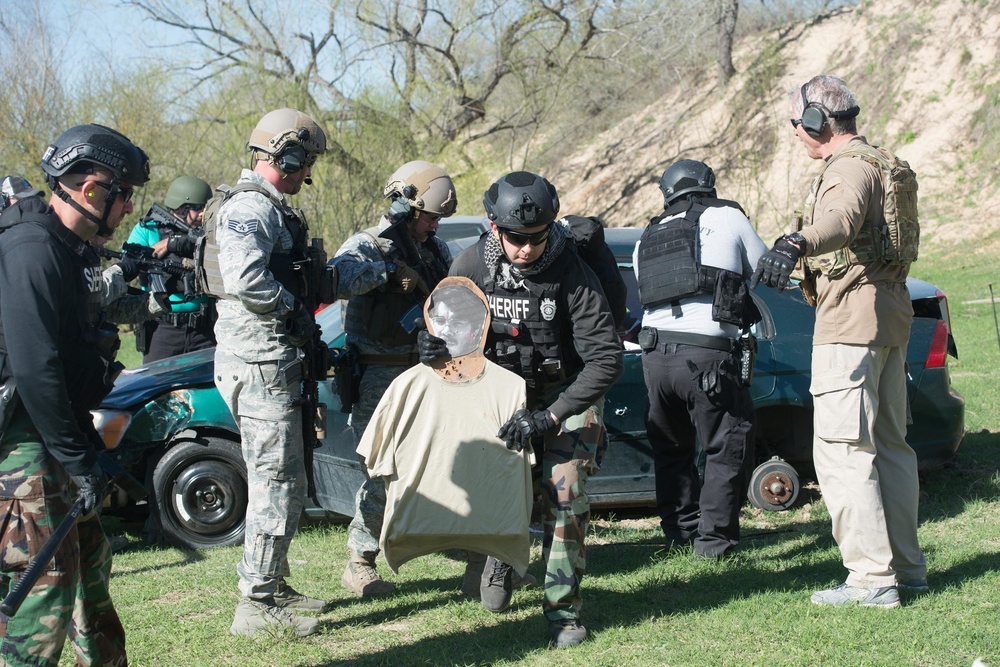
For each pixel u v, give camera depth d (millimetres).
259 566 3672
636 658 3375
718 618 3707
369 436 3363
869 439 3725
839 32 26438
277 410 3607
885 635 3471
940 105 22125
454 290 3428
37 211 2592
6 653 2584
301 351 3660
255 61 18500
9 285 2484
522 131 25109
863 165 3604
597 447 3564
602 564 4559
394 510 3379
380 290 4246
